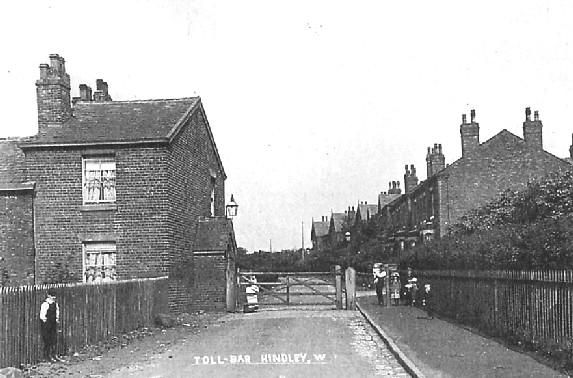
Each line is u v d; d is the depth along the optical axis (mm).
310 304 37781
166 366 14672
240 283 35281
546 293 13859
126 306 21594
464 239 23453
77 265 27719
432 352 15445
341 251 71062
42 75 29250
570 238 12555
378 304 35094
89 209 27750
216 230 31844
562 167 48125
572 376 11727
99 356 16531
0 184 28188
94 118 29859
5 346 14055
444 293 26219
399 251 56594
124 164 27703
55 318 15641
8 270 27906
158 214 27469
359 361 15180
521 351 15258
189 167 31000
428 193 52312
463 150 48625
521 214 30906
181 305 28953
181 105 30906
